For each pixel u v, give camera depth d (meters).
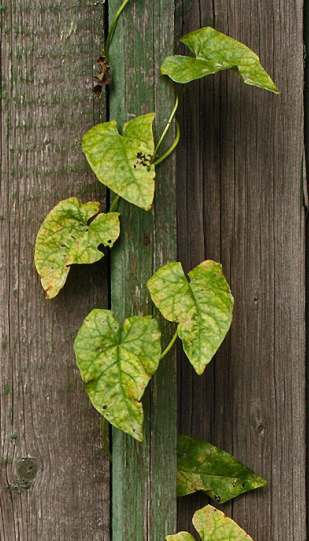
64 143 1.01
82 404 1.03
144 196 0.96
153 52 1.00
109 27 1.00
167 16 1.00
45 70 1.01
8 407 1.01
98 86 1.01
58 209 0.99
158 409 1.02
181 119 1.06
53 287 0.99
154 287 0.97
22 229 1.01
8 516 1.02
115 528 1.03
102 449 1.04
